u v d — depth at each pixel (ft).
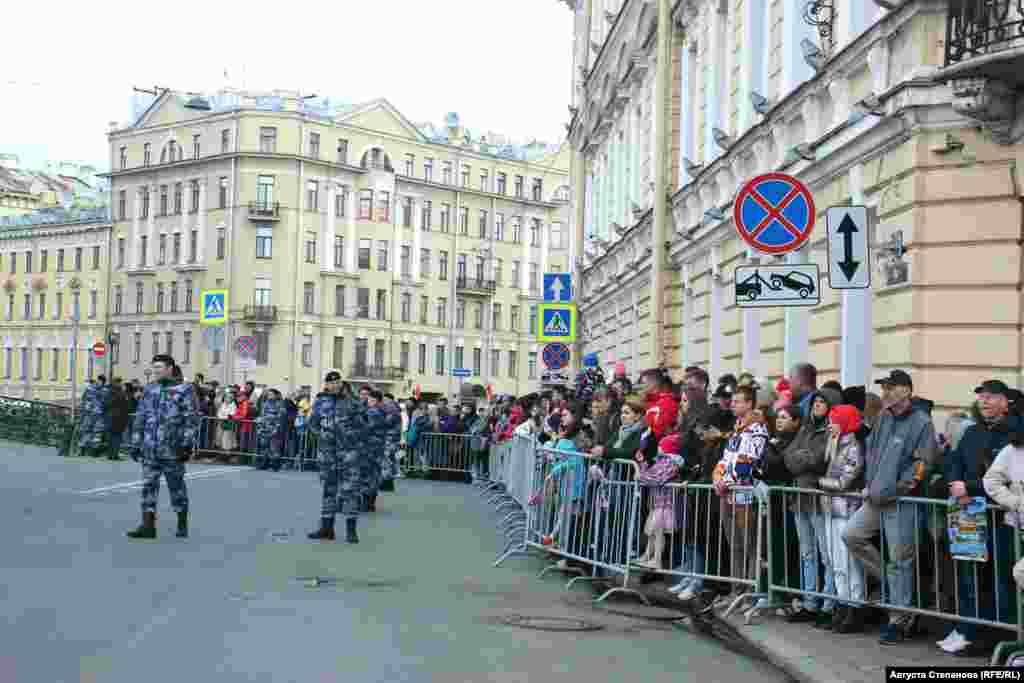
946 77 35.68
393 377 278.67
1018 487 25.91
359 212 273.95
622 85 104.68
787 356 53.78
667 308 81.66
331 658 24.54
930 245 38.40
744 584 33.71
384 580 36.52
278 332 258.98
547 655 26.20
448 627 28.91
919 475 28.76
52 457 92.99
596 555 37.96
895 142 40.42
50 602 29.66
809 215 35.55
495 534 51.96
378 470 62.54
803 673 25.54
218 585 33.58
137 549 40.45
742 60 63.46
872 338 42.24
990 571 27.25
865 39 42.73
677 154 81.82
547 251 317.83
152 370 44.78
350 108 273.95
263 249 260.21
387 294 279.08
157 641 25.57
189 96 274.77
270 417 92.73
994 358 36.94
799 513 31.83
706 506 35.22
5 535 42.22
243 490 68.49
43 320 302.45
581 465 39.42
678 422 38.52
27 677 21.98
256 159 259.60
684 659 26.89
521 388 312.50
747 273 35.65
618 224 107.96
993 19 35.29
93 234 290.76
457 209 297.12
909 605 28.71
